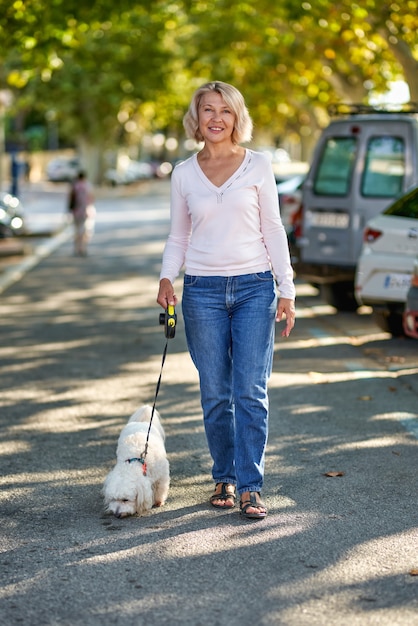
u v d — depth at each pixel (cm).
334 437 842
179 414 941
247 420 638
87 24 2412
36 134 9638
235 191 627
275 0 2697
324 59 3148
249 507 633
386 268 1277
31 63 2645
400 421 896
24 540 605
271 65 3584
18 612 501
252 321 634
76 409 973
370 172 1571
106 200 6125
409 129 1548
